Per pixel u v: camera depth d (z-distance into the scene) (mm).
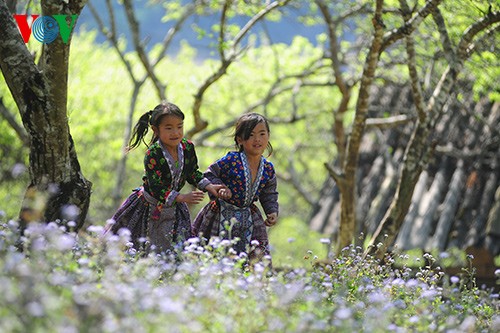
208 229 9531
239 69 31438
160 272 7574
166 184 9227
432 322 7160
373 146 22062
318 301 7043
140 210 9336
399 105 22453
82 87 30438
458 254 17766
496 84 16625
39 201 7371
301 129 33781
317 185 38031
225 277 7246
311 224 21359
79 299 5402
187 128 32469
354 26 19594
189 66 34250
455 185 19594
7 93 23984
